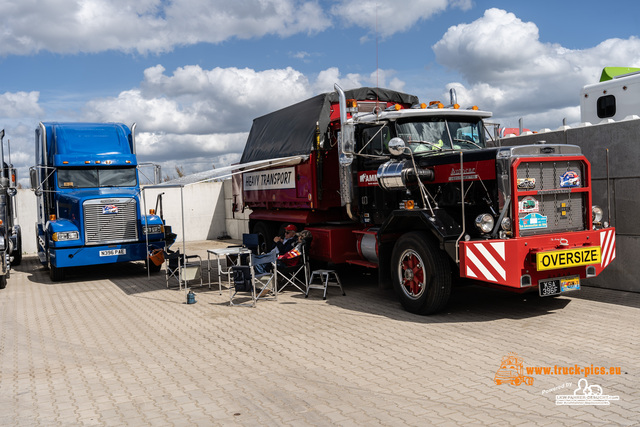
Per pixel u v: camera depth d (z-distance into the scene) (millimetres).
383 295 8789
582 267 6977
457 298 8242
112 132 13469
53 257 11664
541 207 6797
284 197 10484
